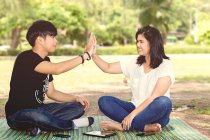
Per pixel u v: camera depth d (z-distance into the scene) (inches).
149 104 146.4
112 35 1732.3
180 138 143.3
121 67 160.9
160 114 146.9
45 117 146.6
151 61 150.1
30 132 147.2
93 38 157.6
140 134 146.4
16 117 148.8
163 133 151.6
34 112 145.6
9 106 152.5
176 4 1621.6
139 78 155.2
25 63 149.6
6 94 310.5
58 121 150.6
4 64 708.7
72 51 1159.0
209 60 858.8
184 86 369.4
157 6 1334.9
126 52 1259.2
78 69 617.3
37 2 1205.7
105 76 490.3
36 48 152.9
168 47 1306.6
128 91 333.1
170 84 149.3
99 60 162.2
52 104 157.5
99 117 190.2
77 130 157.8
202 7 1979.6
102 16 1729.8
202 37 1470.2
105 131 151.6
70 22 1252.5
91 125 167.5
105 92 326.0
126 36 1791.3
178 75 495.8
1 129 159.6
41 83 151.9
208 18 1594.5
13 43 1250.6
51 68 148.2
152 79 150.9
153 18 1339.8
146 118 146.9
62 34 1298.0
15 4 951.0
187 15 1754.4
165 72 148.0
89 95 306.0
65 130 154.4
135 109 147.3
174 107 234.8
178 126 167.0
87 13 1444.4
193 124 183.3
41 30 150.2
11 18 1149.1
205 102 262.1
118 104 154.1
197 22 1660.9
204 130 168.9
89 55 154.7
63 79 448.5
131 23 1729.8
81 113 160.4
